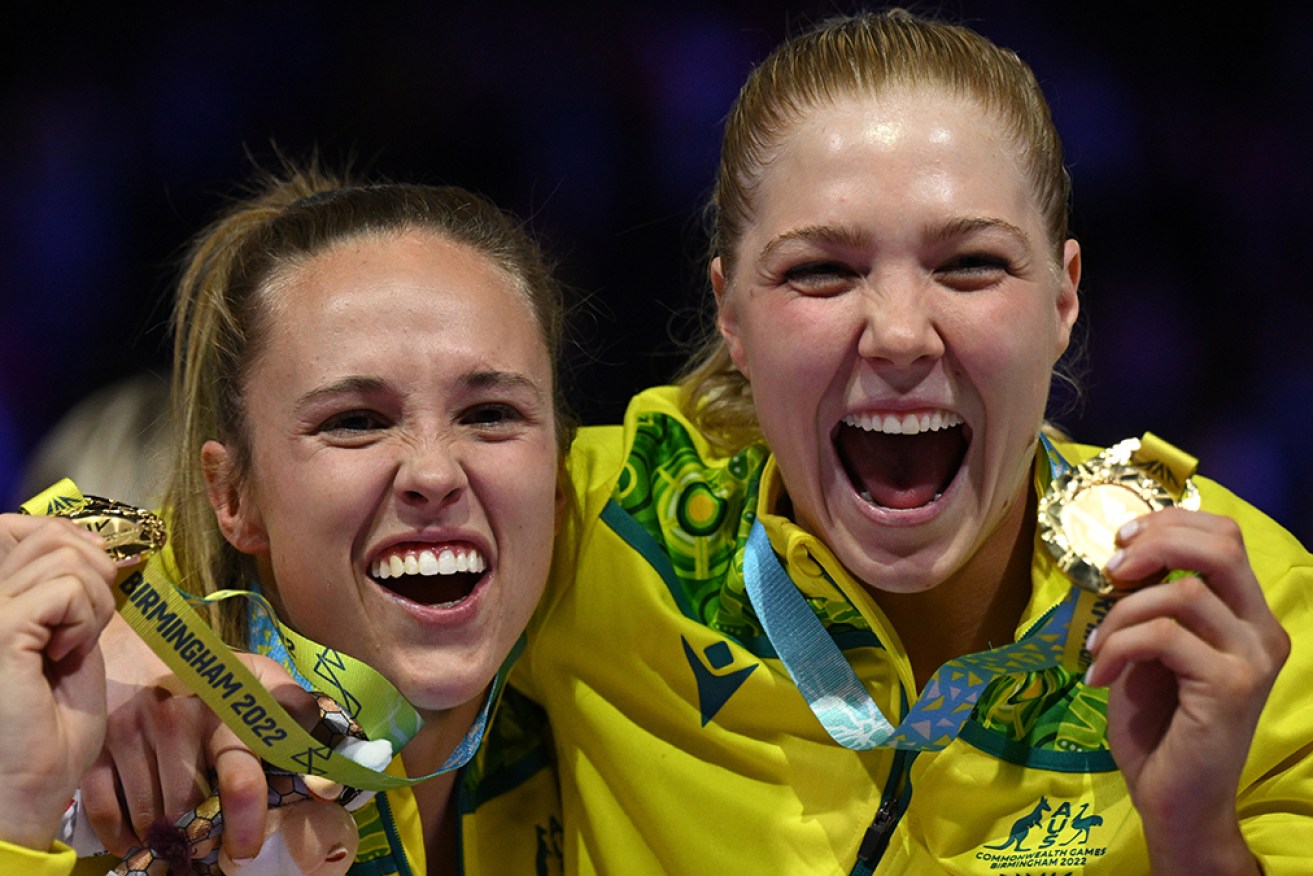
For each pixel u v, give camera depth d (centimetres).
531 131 1677
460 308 671
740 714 720
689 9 1669
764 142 692
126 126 1647
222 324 704
